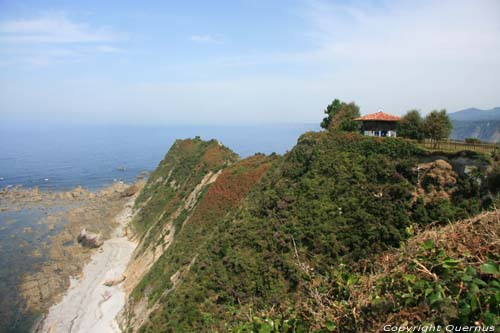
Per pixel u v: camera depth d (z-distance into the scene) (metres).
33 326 34.16
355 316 4.71
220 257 28.06
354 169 26.34
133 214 69.19
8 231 62.06
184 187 56.94
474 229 5.25
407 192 22.70
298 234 24.02
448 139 27.86
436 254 5.01
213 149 62.97
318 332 4.94
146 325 28.25
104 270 46.81
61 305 37.84
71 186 110.62
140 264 44.53
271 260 23.80
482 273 4.33
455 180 21.98
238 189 40.31
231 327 6.68
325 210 24.80
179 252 37.12
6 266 47.34
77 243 56.47
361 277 5.68
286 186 29.77
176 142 81.94
